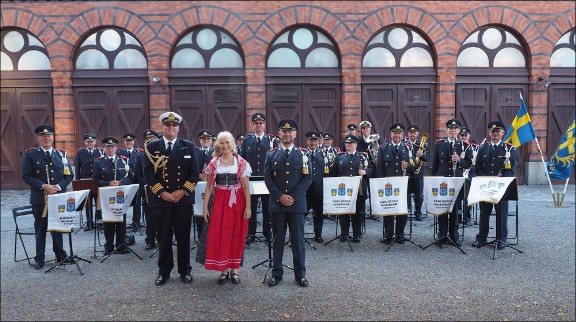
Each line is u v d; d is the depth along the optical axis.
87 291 5.92
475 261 7.06
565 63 14.91
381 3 14.15
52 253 7.77
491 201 7.19
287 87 14.45
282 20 14.05
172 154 6.02
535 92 14.61
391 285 6.04
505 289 5.87
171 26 14.04
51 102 14.58
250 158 8.67
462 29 14.32
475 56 14.72
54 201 6.60
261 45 14.11
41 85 14.52
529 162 14.80
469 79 14.62
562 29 14.51
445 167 9.23
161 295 5.75
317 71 14.41
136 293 5.82
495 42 14.72
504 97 14.77
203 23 14.03
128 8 14.02
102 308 5.36
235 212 6.05
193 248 7.94
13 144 14.69
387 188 7.76
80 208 6.97
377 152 8.95
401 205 7.76
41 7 14.10
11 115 14.62
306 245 8.08
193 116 14.41
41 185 6.75
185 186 6.06
